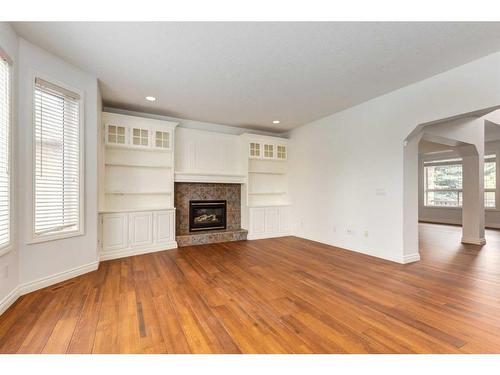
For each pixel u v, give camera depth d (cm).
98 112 342
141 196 459
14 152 236
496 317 210
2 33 213
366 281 293
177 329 192
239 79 333
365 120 419
